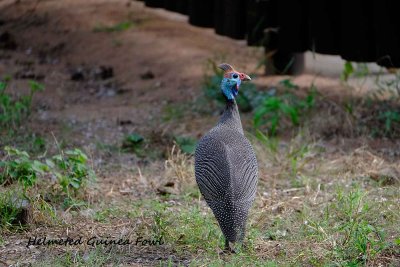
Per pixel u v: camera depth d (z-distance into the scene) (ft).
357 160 45.60
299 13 58.18
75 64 69.41
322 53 56.24
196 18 67.56
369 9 52.70
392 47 51.19
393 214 37.22
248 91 56.24
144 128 53.26
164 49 69.21
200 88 60.49
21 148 48.14
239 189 32.12
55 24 76.74
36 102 59.26
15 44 74.95
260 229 36.45
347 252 32.99
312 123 51.34
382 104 53.72
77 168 40.29
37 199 38.01
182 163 44.14
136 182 43.65
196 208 38.73
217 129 35.50
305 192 41.60
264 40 60.49
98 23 76.02
